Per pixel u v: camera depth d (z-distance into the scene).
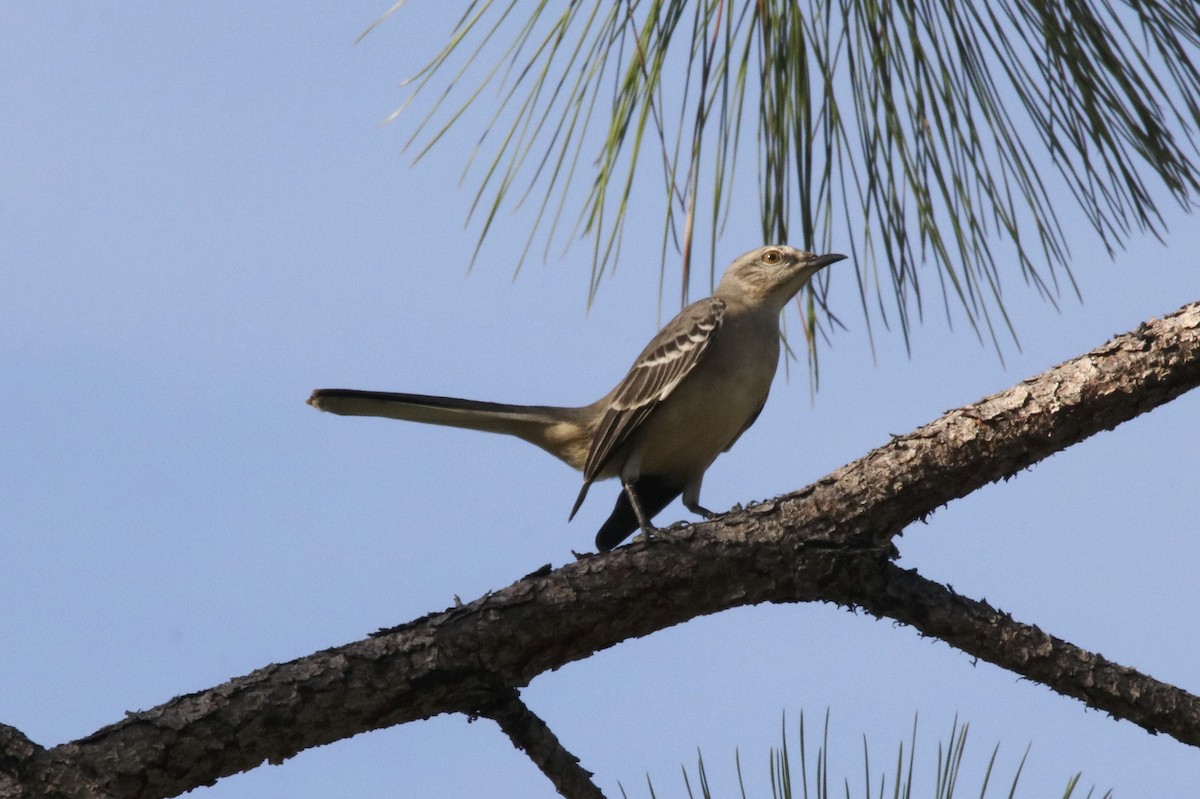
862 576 5.81
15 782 5.10
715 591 5.89
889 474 5.75
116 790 5.22
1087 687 5.53
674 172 6.11
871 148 6.42
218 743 5.34
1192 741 5.56
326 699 5.45
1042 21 5.86
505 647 5.68
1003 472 5.69
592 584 5.78
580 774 5.68
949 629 5.73
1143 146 5.84
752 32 6.21
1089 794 4.41
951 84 6.21
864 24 6.21
